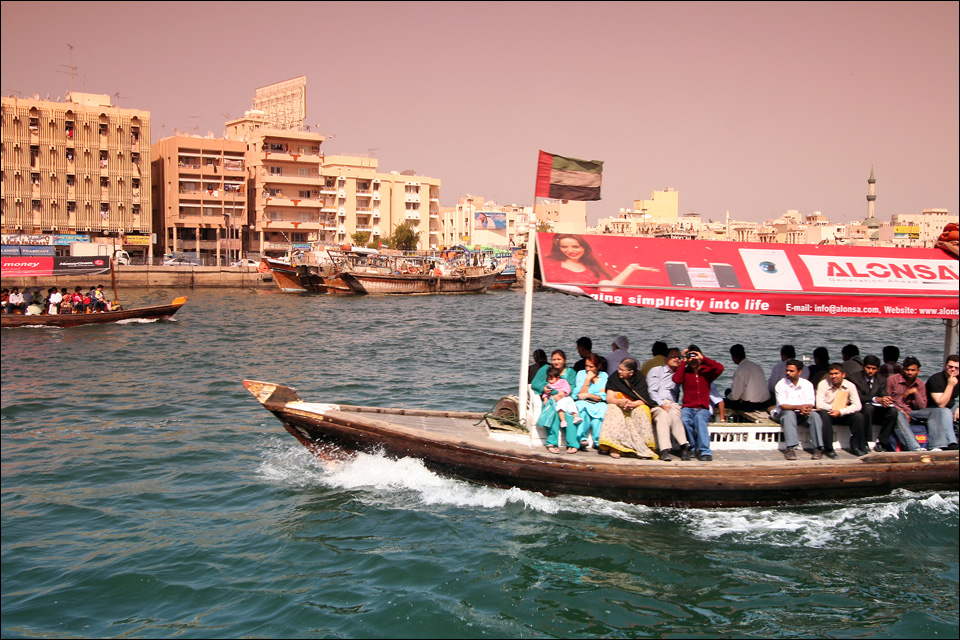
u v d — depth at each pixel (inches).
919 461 442.6
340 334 1493.6
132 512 442.3
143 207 3346.5
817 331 1697.8
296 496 467.5
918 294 465.7
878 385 468.4
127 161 3294.8
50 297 1530.5
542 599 342.6
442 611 329.4
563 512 436.5
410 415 525.0
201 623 319.9
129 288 3029.0
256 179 3757.4
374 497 461.1
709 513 438.3
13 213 3080.7
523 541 400.2
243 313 1993.1
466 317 1995.6
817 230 5541.3
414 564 372.8
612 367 482.6
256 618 323.6
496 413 513.0
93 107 3221.0
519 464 447.2
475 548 392.2
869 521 425.1
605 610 335.3
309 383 891.4
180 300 1637.6
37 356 1098.1
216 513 441.4
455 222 5438.0
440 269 3080.7
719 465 431.5
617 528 417.4
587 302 2790.4
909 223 6658.5
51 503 456.1
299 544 396.2
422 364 1078.4
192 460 546.9
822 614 333.7
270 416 697.0
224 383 877.2
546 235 467.2
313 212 3878.0
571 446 455.2
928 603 342.6
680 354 469.7
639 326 1768.0
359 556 382.3
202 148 3553.2
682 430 445.7
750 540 404.2
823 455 453.4
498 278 3508.9
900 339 1528.1
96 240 3176.7
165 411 717.9
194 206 3535.9
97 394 804.6
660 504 442.0
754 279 458.9
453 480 468.1
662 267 457.1
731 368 1005.2
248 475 510.3
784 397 454.9
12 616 322.0
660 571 370.6
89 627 315.3
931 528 415.8
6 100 3051.2
